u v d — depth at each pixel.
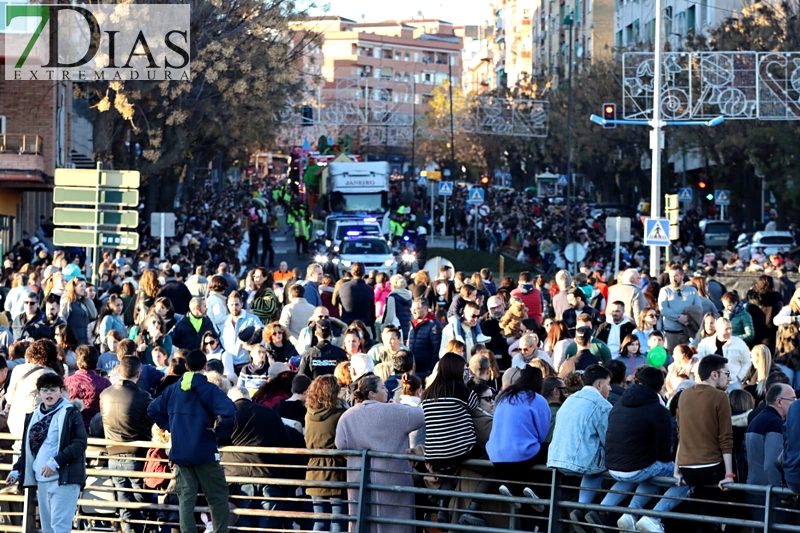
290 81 54.12
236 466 13.40
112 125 51.12
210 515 13.51
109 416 13.81
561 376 16.33
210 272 35.72
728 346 17.67
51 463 12.41
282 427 13.46
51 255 42.81
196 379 12.67
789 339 17.59
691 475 11.34
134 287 23.92
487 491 12.65
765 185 62.97
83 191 23.80
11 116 49.38
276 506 13.53
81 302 21.39
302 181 86.50
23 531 13.07
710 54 47.41
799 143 59.38
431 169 134.25
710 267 33.69
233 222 72.12
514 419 12.20
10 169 45.50
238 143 58.44
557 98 96.25
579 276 26.66
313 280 24.73
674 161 86.25
